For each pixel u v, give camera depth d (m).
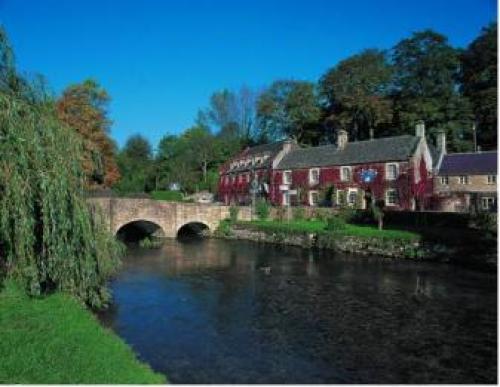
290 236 42.50
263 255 36.06
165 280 26.66
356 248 36.47
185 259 34.34
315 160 59.25
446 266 29.97
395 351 15.66
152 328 17.91
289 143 64.62
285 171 61.47
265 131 87.81
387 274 27.86
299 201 59.47
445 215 37.91
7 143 14.27
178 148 88.31
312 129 81.94
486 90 64.94
